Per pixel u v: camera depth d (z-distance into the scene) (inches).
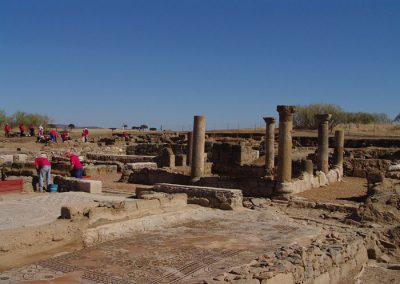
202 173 897.5
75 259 350.3
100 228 424.5
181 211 550.6
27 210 534.9
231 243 417.1
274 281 301.7
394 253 481.1
